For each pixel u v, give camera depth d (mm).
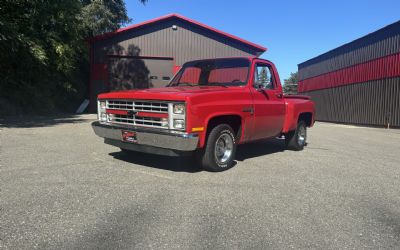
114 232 3064
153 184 4598
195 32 22641
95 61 21766
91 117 15711
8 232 2990
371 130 18500
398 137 13945
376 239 3145
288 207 3912
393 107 22016
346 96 28203
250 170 5695
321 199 4262
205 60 7008
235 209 3770
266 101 6625
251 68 6383
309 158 7133
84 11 22344
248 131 6094
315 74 34719
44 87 17844
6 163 5496
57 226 3146
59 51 15953
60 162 5711
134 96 5215
